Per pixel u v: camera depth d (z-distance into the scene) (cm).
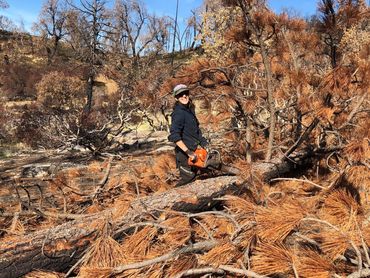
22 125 1541
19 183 765
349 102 490
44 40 6078
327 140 547
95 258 280
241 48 583
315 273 228
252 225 285
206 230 306
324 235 262
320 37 528
